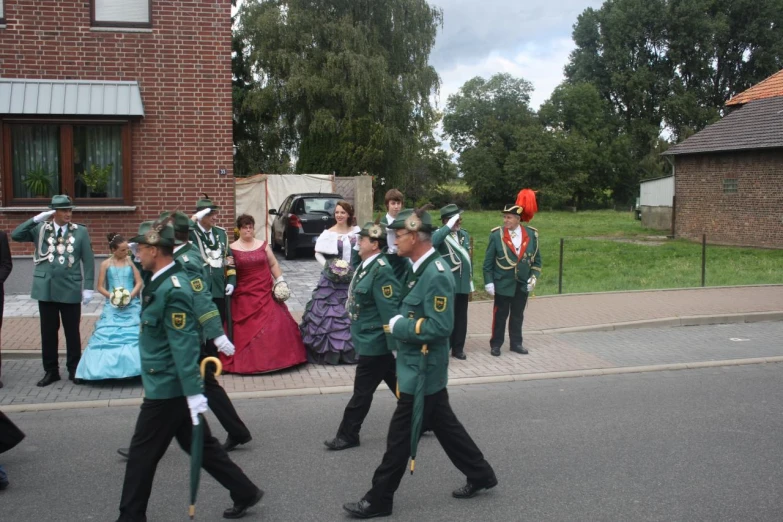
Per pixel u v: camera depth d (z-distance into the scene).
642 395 7.83
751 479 5.48
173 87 14.18
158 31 14.04
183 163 14.32
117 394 7.86
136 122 14.05
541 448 6.17
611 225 37.50
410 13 32.22
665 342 10.54
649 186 33.78
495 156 64.38
